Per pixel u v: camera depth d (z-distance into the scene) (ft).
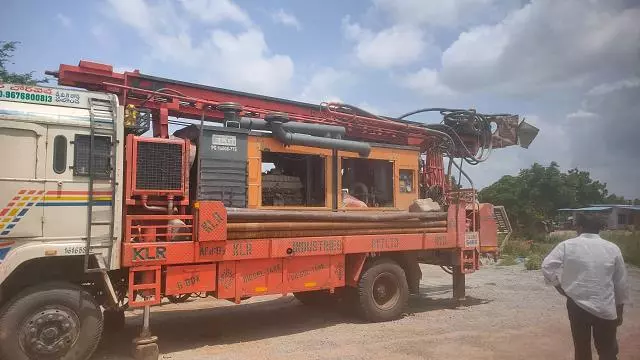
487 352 21.81
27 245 18.88
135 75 27.27
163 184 21.90
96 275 20.92
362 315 28.63
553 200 123.44
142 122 21.90
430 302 35.35
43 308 18.78
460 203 34.60
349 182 32.09
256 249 24.26
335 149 29.14
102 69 26.40
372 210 30.81
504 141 38.96
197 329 27.22
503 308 32.27
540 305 33.09
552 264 16.19
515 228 97.40
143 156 21.54
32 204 19.08
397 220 30.09
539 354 21.42
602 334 15.40
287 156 28.53
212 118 29.99
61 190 19.63
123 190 21.38
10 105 19.22
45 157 19.48
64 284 19.49
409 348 22.66
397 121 36.37
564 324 27.25
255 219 24.35
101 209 20.34
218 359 21.29
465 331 25.85
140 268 20.97
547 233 96.37
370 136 35.12
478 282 43.78
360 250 28.17
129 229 20.83
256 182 26.14
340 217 27.58
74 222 19.79
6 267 18.31
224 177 24.98
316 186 29.30
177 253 21.81
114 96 21.49
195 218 22.38
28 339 18.37
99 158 20.47
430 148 37.24
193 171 24.50
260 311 32.35
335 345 23.53
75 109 20.59
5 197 18.63
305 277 26.35
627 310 30.12
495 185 120.16
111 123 20.80
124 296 21.81
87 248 19.83
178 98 27.96
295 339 24.80
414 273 31.89
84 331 19.47
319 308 33.27
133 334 25.82
